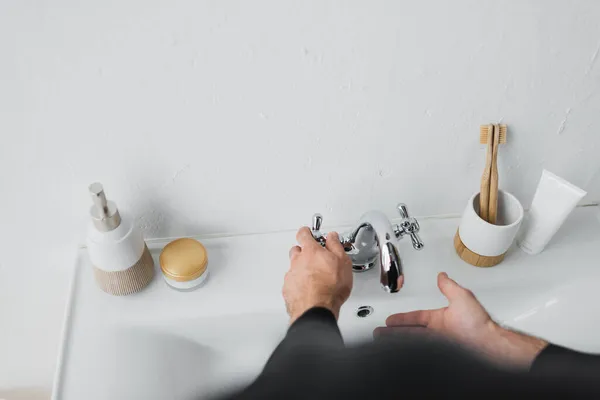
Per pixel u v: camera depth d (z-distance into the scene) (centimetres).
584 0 49
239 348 66
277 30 47
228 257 67
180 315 62
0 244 64
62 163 55
